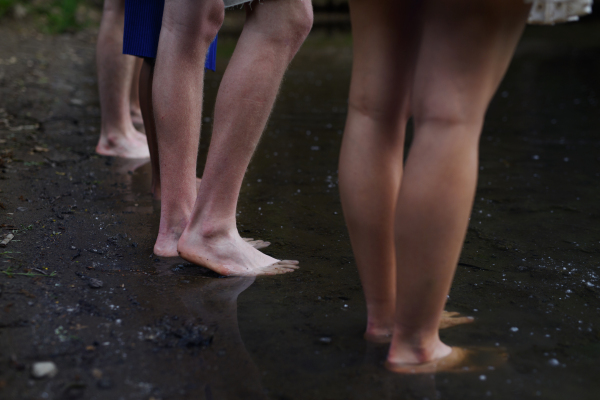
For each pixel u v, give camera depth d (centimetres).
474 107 103
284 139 371
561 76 696
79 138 334
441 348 119
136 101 372
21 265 160
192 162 182
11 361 113
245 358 120
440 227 103
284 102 510
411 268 107
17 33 791
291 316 140
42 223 197
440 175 102
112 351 120
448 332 133
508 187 268
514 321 139
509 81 664
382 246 120
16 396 103
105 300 144
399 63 113
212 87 561
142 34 189
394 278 125
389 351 118
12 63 567
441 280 108
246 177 281
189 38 171
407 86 115
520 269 173
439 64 101
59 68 582
